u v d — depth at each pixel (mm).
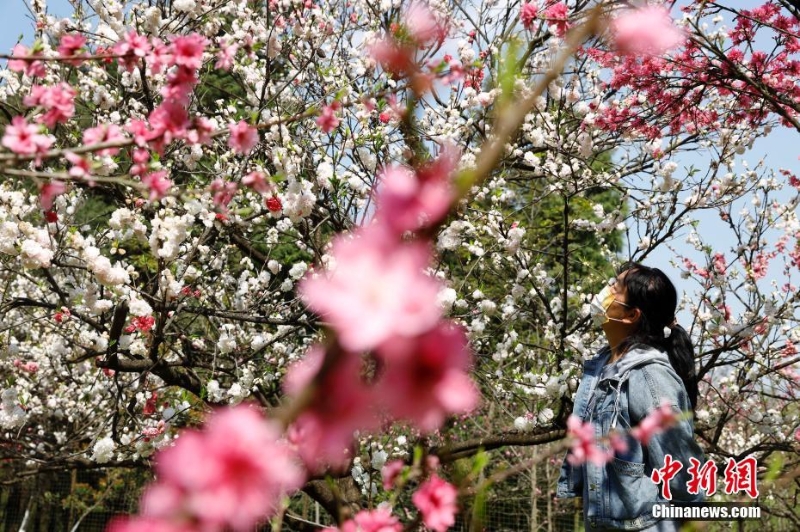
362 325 315
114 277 2988
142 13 3863
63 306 3615
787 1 3119
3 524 9672
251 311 3918
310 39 4285
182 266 3562
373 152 3854
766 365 4348
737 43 3803
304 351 4648
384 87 3484
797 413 4695
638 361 2148
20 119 1462
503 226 3719
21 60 1656
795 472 974
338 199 3602
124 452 4297
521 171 5254
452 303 3236
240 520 317
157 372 3938
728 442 7457
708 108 4371
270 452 322
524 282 4211
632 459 2035
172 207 3482
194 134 1678
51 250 2984
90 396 5832
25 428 6297
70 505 9062
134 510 8906
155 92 3943
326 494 4148
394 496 953
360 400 323
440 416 324
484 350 4395
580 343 3695
